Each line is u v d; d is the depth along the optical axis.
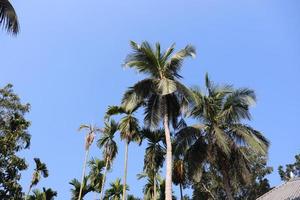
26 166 29.92
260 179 44.59
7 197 28.64
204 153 23.58
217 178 38.22
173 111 22.27
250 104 23.91
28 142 30.95
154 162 33.91
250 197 43.97
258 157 43.66
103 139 38.94
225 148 21.95
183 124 23.72
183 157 24.31
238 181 23.64
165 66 22.53
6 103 30.84
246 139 23.03
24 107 31.84
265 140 23.91
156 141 34.12
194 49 22.91
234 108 24.17
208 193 42.47
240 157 23.34
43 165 51.84
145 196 40.84
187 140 23.41
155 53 22.66
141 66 22.45
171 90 20.02
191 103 22.48
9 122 30.70
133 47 22.39
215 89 25.16
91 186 44.50
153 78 22.27
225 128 24.42
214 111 24.25
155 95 22.34
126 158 34.16
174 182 34.41
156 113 21.73
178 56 22.52
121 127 34.12
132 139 34.19
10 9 14.80
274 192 31.19
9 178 28.95
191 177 23.70
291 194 27.86
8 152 29.14
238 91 24.31
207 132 23.98
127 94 22.22
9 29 14.77
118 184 47.09
